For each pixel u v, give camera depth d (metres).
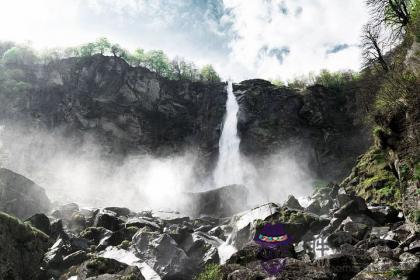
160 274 16.34
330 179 74.06
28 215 24.78
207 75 107.06
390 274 9.38
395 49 32.16
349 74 91.00
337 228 18.19
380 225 18.41
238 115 82.94
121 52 104.50
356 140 75.12
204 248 18.73
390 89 20.31
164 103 87.88
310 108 81.94
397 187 23.64
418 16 23.95
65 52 103.75
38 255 15.17
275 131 80.38
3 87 81.88
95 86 87.31
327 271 11.28
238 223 21.67
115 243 20.52
